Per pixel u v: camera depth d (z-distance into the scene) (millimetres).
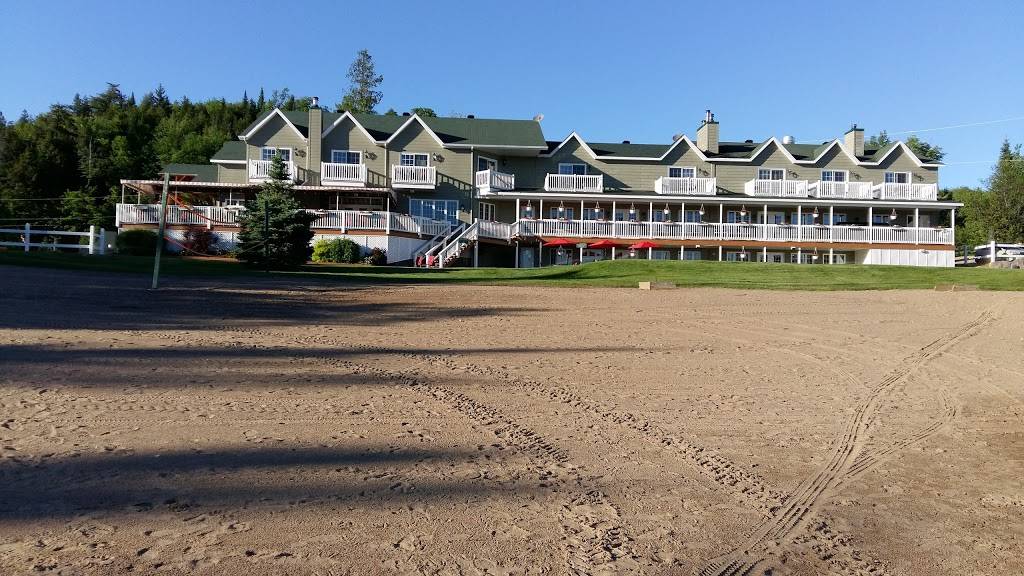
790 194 46750
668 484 5734
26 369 8430
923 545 4805
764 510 5289
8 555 3959
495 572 4094
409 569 4062
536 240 42969
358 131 45125
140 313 13969
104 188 71375
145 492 4938
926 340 13680
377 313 16156
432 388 8656
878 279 27469
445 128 47375
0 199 62156
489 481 5574
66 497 4777
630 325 15188
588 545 4523
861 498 5625
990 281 26812
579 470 5969
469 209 45281
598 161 47875
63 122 81875
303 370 9320
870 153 51875
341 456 5949
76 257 27609
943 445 7074
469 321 15203
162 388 7898
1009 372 10781
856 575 4336
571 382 9367
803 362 11359
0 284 17234
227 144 47719
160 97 124062
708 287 24484
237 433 6406
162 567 3912
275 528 4500
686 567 4297
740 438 7105
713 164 48312
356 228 38531
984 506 5527
